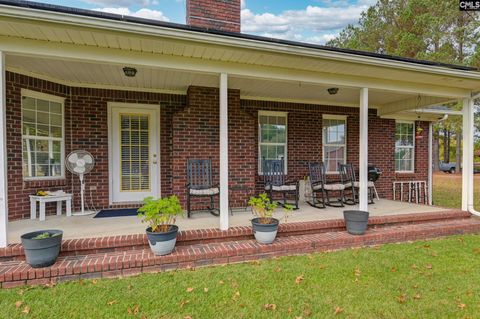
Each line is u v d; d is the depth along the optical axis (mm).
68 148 5324
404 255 3768
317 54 3752
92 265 3053
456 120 14078
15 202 4543
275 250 3725
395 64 4156
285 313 2422
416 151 8453
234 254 3535
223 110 3922
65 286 2867
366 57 3982
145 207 3283
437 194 10883
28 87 4656
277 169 5992
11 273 2840
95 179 5512
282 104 6781
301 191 6676
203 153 5531
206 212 5242
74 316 2359
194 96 5473
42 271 2918
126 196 5754
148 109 5809
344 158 7477
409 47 13516
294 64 4051
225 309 2475
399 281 3002
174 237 3377
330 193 7156
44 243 2941
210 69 3836
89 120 5453
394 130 7961
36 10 2742
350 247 4105
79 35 3115
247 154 5836
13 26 2900
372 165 7684
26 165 4773
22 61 4066
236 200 5770
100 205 5547
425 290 2814
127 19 2992
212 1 5230
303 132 7000
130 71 4270
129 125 5750
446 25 12844
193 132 5480
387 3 15094
